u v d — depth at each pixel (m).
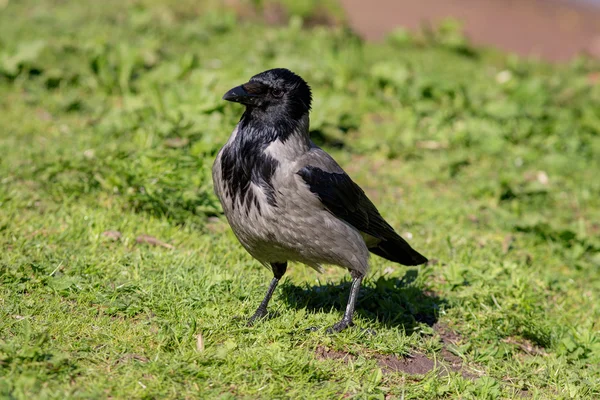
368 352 8.50
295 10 23.73
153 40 18.31
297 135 8.36
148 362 7.47
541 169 15.12
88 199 11.18
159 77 16.02
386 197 13.12
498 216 12.92
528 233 12.48
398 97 17.19
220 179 8.45
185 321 8.29
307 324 8.68
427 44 23.19
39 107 14.72
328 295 9.59
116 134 13.47
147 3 22.36
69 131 13.70
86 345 7.55
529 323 9.54
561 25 29.19
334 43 21.06
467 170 14.68
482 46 24.62
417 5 29.44
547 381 8.56
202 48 19.27
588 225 13.34
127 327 8.09
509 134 15.91
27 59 15.86
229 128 13.26
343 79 17.56
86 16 20.84
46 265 9.06
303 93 8.39
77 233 10.12
